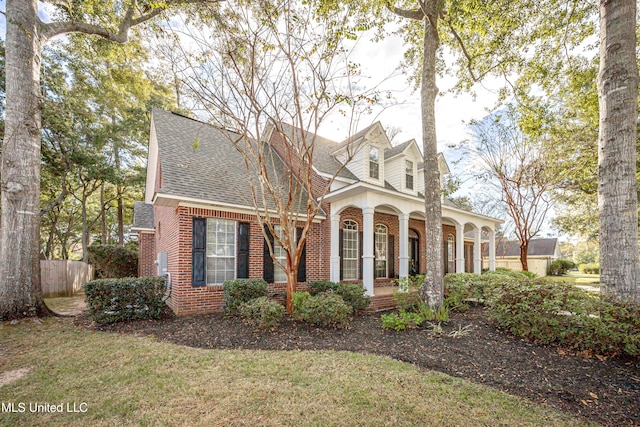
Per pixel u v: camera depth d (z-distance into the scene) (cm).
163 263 965
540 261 2669
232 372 411
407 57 934
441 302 709
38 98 803
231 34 632
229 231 862
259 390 360
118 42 962
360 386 371
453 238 1669
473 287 848
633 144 518
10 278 724
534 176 1400
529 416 308
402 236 1004
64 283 1272
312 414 310
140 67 1302
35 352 491
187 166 893
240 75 631
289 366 431
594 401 340
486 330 602
